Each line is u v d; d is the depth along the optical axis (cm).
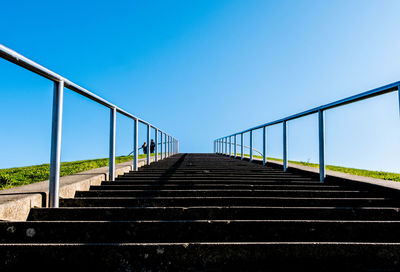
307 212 223
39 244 159
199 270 160
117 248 159
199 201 257
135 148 478
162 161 746
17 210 192
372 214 222
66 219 208
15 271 156
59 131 225
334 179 359
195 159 870
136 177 412
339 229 191
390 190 269
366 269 164
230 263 162
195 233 188
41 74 205
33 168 601
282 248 164
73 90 258
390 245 165
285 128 489
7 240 176
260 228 190
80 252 159
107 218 212
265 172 481
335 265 164
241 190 296
